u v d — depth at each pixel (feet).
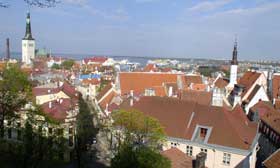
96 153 191.83
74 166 173.78
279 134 177.37
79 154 173.78
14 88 161.17
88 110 258.78
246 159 142.10
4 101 147.84
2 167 129.59
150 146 126.41
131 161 104.37
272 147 188.03
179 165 106.93
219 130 152.35
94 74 538.47
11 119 156.35
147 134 135.95
